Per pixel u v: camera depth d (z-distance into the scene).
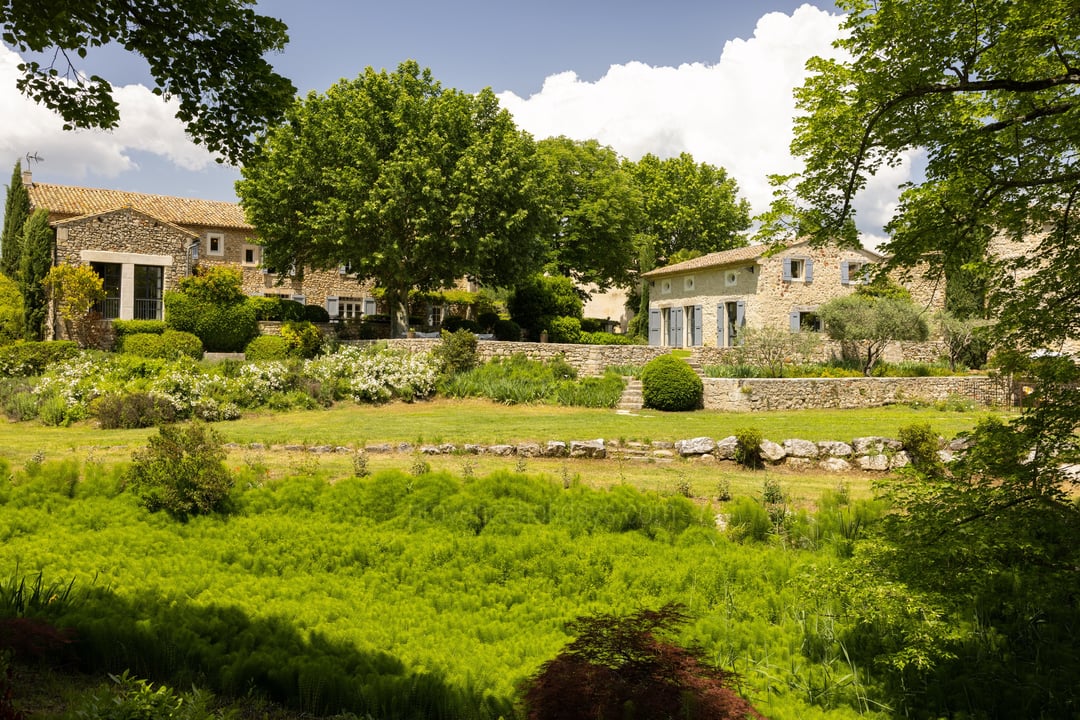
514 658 6.21
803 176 7.00
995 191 6.43
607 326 44.12
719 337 32.25
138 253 28.02
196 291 26.81
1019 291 6.38
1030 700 5.76
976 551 5.80
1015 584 6.99
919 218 6.62
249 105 6.17
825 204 7.11
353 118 25.55
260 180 25.50
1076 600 6.59
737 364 25.97
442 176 25.05
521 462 12.26
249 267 36.41
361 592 7.70
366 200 24.59
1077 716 5.57
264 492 10.01
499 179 25.64
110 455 12.70
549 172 29.16
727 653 6.48
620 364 25.45
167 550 8.43
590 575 8.32
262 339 25.06
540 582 8.20
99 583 6.92
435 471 11.87
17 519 8.77
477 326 32.59
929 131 6.46
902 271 7.21
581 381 22.66
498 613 7.41
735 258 30.64
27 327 26.08
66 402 17.97
